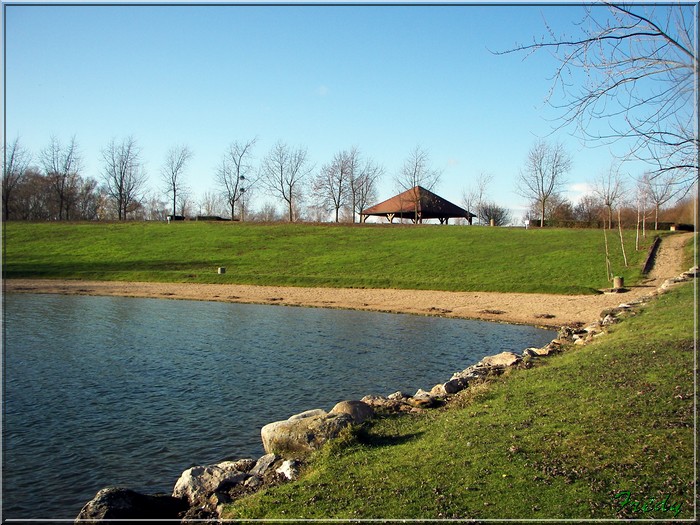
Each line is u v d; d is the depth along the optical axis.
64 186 83.44
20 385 14.98
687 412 8.58
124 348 20.09
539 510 6.08
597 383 10.85
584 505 6.11
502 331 24.78
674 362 11.77
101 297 36.47
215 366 17.36
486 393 11.55
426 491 6.77
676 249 48.25
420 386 15.22
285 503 6.92
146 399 13.84
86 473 9.70
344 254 54.09
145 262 52.44
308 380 15.75
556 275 41.09
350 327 25.55
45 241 63.09
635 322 18.59
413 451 8.23
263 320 27.55
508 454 7.62
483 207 103.62
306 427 9.45
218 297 36.59
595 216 76.31
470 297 35.25
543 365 14.08
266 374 16.39
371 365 17.72
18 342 21.09
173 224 75.19
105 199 97.69
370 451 8.54
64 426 11.91
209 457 10.38
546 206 87.19
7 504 8.62
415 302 33.84
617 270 41.41
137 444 10.96
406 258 50.84
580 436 8.02
